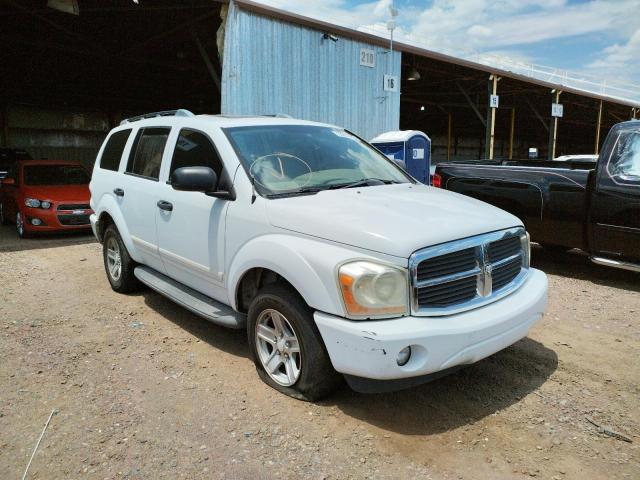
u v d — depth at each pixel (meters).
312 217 3.21
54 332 4.67
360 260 2.90
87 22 12.59
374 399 3.41
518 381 3.67
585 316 5.01
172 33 13.09
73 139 23.47
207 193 3.78
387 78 13.06
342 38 11.84
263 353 3.62
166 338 4.52
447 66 16.59
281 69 10.62
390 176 4.47
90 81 19.86
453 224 3.15
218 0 9.51
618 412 3.27
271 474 2.70
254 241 3.50
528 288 3.51
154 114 5.36
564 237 6.29
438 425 3.13
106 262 6.00
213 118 4.45
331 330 2.94
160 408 3.34
